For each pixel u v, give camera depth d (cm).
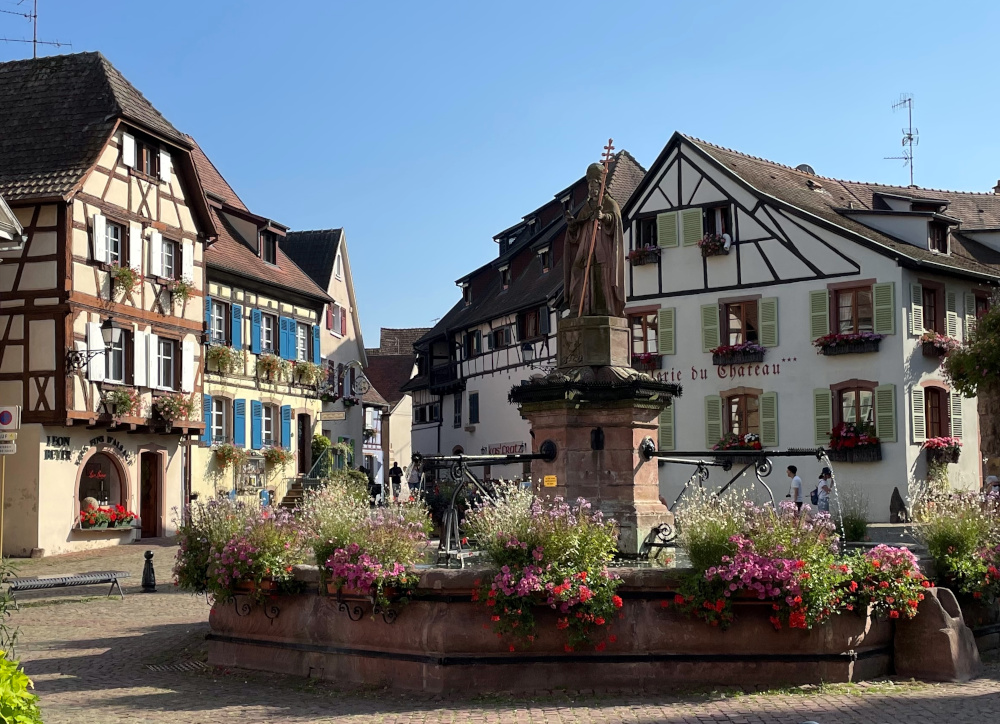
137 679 1123
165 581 2127
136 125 2919
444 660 994
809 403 3322
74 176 2706
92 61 2961
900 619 1070
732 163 3591
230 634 1167
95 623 1576
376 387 6638
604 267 1250
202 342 3231
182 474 3200
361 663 1051
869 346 3198
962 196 4156
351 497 1202
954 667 1041
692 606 986
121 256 2891
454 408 5303
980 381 2648
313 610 1098
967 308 3441
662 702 949
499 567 997
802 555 989
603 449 1196
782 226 3384
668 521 1202
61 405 2645
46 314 2669
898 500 3133
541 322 4356
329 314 4509
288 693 1033
